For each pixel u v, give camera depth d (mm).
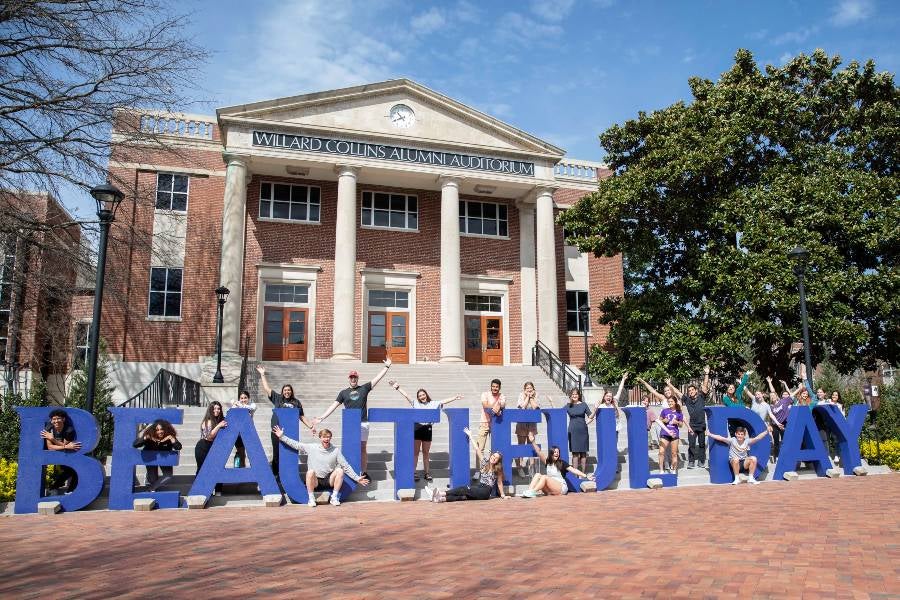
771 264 20250
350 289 25094
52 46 16062
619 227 23719
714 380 23562
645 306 23453
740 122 21766
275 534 8164
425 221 29359
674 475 13852
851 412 15859
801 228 20734
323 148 25844
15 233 16672
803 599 4922
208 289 26078
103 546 7477
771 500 10797
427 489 12203
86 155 16484
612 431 13305
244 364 22156
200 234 26375
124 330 24984
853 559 6211
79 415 10875
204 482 11086
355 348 27234
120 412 10992
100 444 14781
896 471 16531
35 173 15922
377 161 26422
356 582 5633
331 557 6691
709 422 14406
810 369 16969
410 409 12281
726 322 21156
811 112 22625
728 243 22516
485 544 7262
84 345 24656
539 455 12609
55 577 5965
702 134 22734
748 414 14547
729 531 7797
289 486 11367
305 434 15781
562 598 5035
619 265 31625
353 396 12609
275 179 27625
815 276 20203
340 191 25844
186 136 26719
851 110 22703
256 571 6098
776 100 22172
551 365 25359
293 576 5883
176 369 25188
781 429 15648
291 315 27141
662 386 23562
